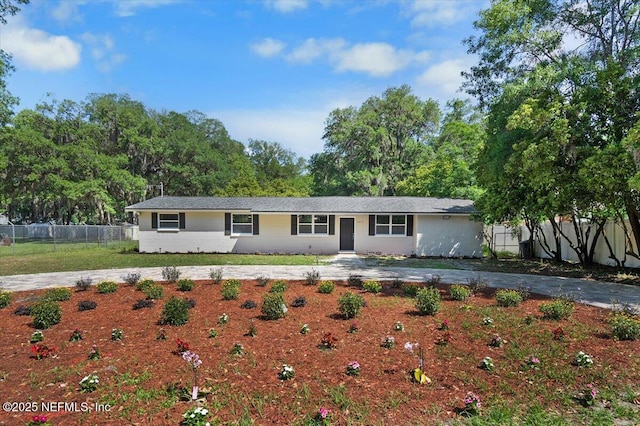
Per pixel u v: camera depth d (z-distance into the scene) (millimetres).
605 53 11539
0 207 39094
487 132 13570
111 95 35344
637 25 10977
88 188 27016
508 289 8914
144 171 33469
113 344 5141
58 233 24078
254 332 5508
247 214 18875
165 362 4492
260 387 3855
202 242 18766
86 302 7121
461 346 5094
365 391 3781
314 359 4598
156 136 33656
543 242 17531
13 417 3297
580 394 3803
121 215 37938
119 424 3188
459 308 7098
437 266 13961
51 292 8000
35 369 4332
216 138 42969
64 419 3266
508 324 6059
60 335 5547
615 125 10328
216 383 3938
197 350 4891
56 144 29266
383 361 4551
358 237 18562
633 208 10773
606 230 14156
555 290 9180
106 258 16281
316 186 40688
